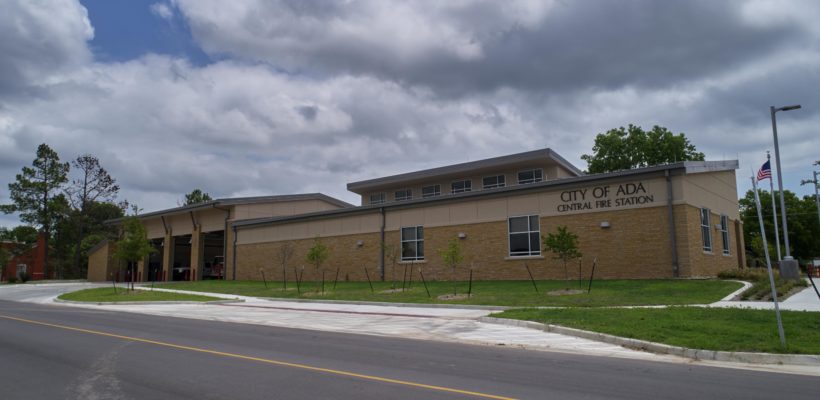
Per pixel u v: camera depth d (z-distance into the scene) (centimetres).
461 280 2981
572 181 2645
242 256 4247
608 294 1978
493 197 2923
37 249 6259
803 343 1059
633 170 2475
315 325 1641
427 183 4166
